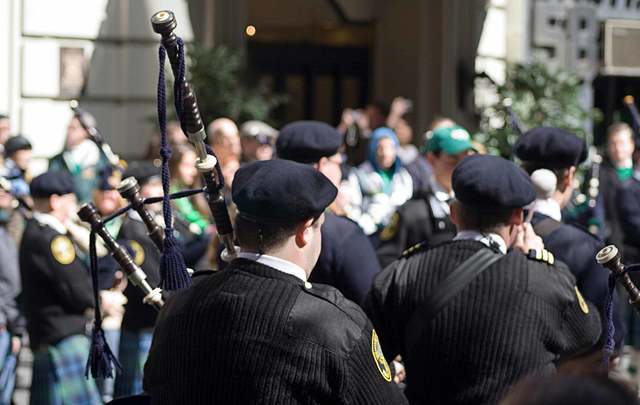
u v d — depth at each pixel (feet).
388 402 24.82
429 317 29.99
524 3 103.24
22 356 70.69
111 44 85.97
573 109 95.45
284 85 107.14
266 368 24.40
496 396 29.01
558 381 13.93
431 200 45.96
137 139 85.81
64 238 51.47
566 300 29.96
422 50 101.96
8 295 58.18
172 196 29.84
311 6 107.14
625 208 69.10
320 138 39.06
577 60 105.29
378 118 91.30
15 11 83.92
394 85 104.63
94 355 30.53
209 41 88.53
